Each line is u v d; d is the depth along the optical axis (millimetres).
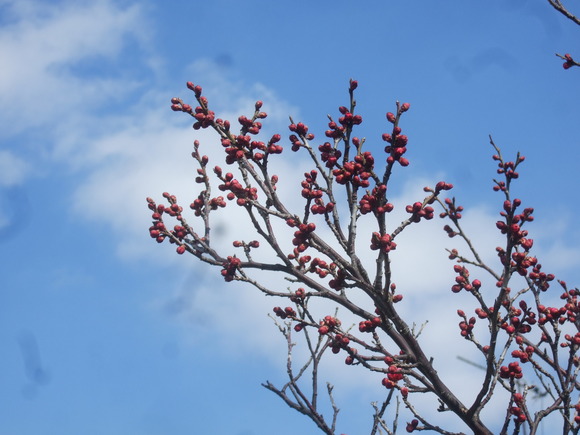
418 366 5645
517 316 6020
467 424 5492
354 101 5492
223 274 6094
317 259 5973
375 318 5766
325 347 6684
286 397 6461
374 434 6180
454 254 6723
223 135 5852
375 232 5445
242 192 5859
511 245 5441
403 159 5312
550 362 6324
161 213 6512
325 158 5625
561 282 6754
